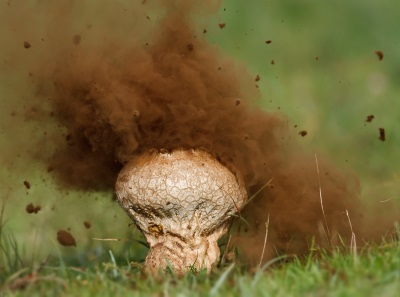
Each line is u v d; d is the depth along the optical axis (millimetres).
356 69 18672
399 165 12852
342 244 8242
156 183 7348
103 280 6844
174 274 7090
